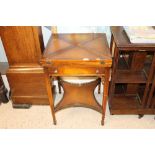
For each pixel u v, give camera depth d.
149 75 1.61
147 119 1.92
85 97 1.84
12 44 1.64
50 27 1.84
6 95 2.10
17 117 1.96
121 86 2.10
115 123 1.87
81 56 1.41
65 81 1.77
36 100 2.01
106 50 1.49
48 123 1.89
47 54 1.46
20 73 1.79
